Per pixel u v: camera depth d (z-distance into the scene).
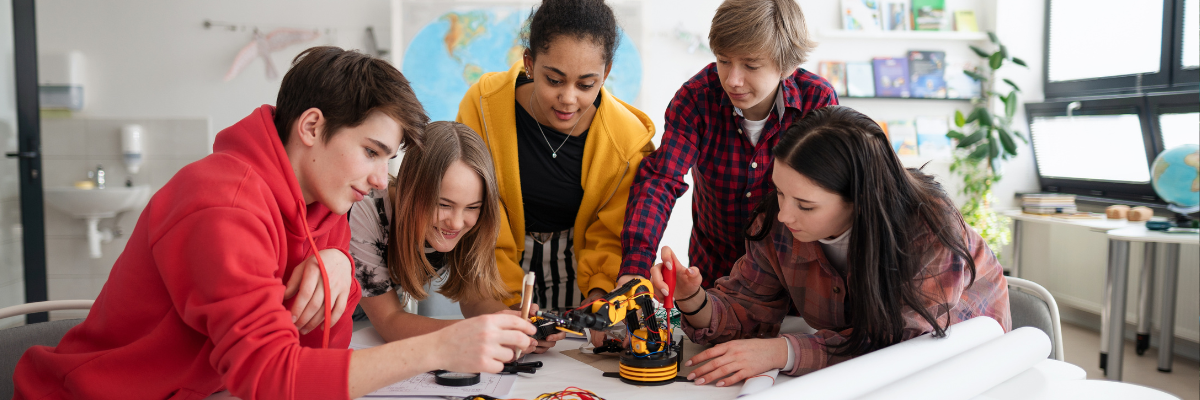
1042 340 1.08
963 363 0.93
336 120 0.83
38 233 3.08
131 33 3.61
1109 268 2.87
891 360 0.94
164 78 3.63
